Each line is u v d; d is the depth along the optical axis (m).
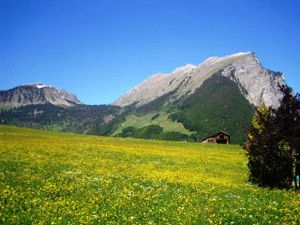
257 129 31.98
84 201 20.78
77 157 45.31
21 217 16.81
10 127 105.94
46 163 37.22
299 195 26.58
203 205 21.06
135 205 20.38
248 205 21.66
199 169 42.22
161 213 18.89
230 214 18.89
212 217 18.12
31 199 20.61
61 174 30.42
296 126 30.06
